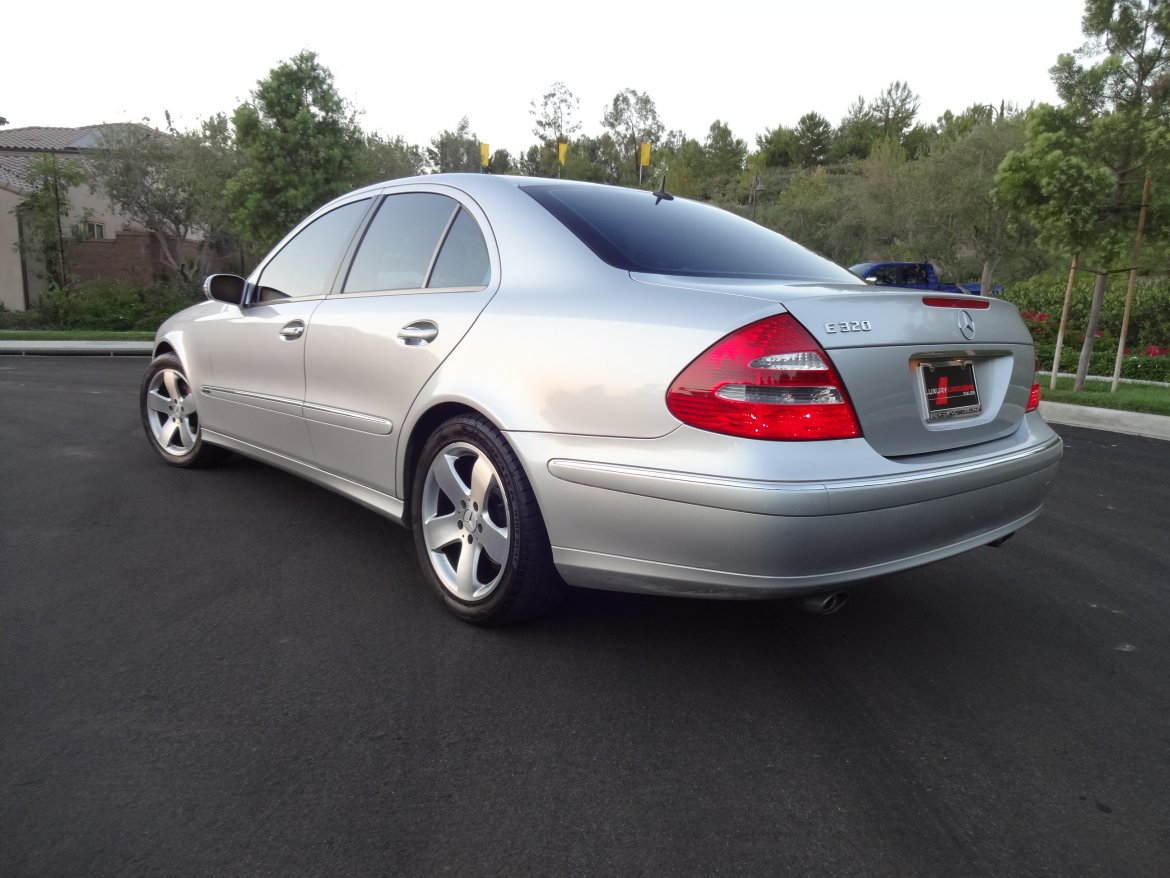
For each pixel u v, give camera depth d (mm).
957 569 3764
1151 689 2633
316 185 19125
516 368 2619
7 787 1940
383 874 1702
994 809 1996
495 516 2785
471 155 49656
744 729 2309
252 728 2225
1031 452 2781
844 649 2852
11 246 20828
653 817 1919
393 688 2461
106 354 14734
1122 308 16250
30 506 4164
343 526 3971
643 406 2309
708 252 2914
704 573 2260
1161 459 6785
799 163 79875
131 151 20984
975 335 2652
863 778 2104
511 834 1842
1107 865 1812
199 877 1675
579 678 2561
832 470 2172
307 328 3604
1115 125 9664
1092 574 3736
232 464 5125
